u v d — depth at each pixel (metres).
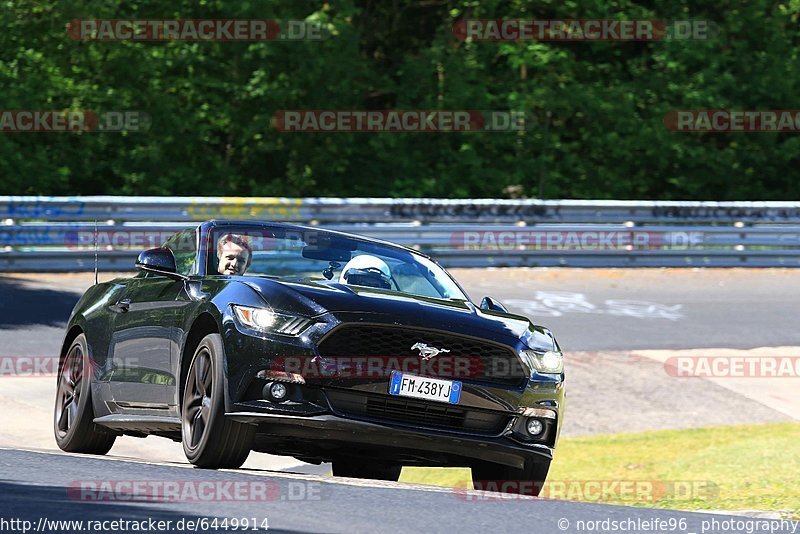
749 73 108.75
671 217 79.69
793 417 46.09
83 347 30.72
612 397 48.19
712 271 79.50
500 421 24.50
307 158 101.88
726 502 31.48
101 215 68.25
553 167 106.31
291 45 97.38
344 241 29.09
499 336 24.69
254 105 99.75
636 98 107.50
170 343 25.94
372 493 20.69
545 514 19.16
